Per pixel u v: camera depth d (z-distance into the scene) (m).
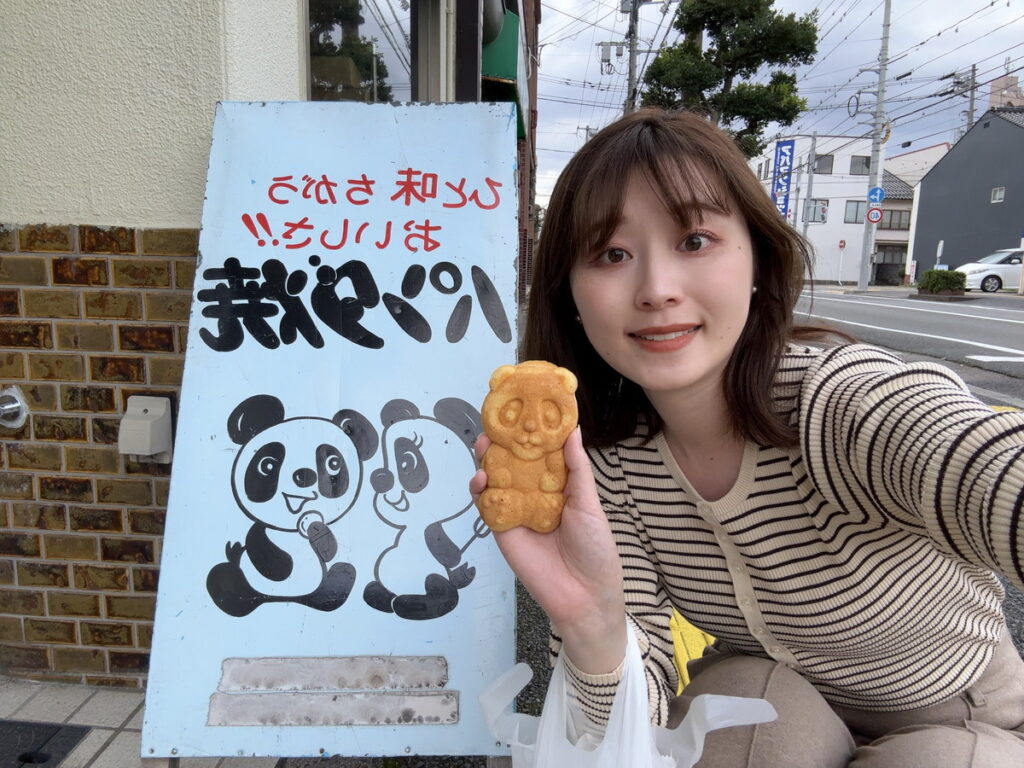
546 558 1.03
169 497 1.54
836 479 1.01
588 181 1.07
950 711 1.25
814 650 1.23
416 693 1.46
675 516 1.27
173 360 1.99
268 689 1.46
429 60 4.37
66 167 1.94
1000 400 5.36
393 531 1.55
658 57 15.42
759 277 1.13
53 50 1.90
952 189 28.64
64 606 2.10
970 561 0.86
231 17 1.89
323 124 1.75
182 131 1.91
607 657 1.03
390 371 1.63
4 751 1.84
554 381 1.05
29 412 2.03
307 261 1.68
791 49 14.59
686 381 1.07
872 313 12.41
